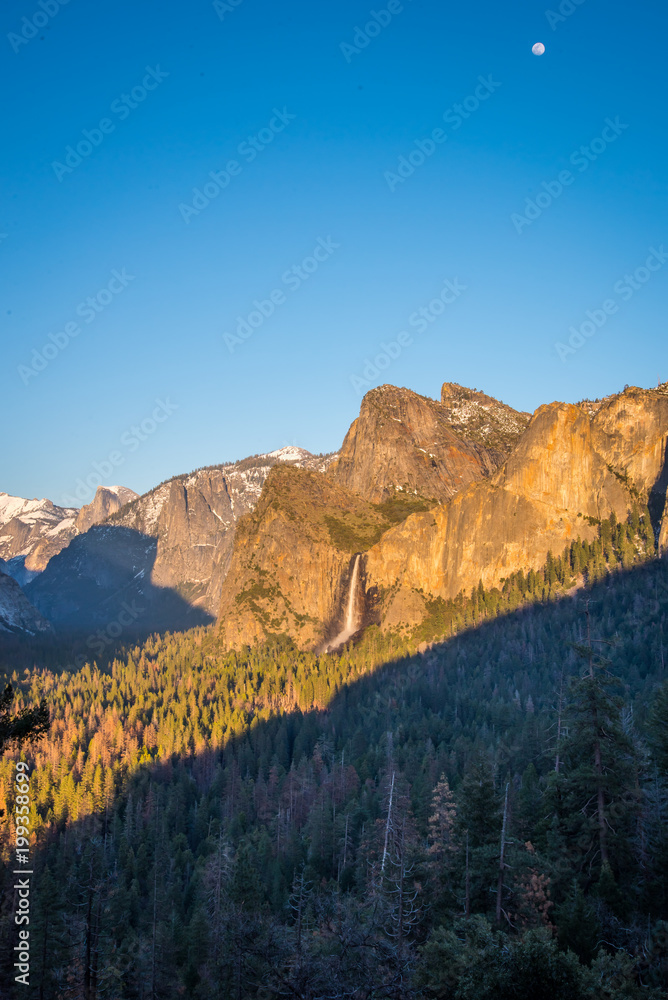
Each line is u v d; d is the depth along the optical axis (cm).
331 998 3491
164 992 7131
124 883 9881
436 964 3597
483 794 5031
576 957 3369
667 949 3794
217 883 7812
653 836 4716
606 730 4656
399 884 4541
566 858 4641
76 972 6456
